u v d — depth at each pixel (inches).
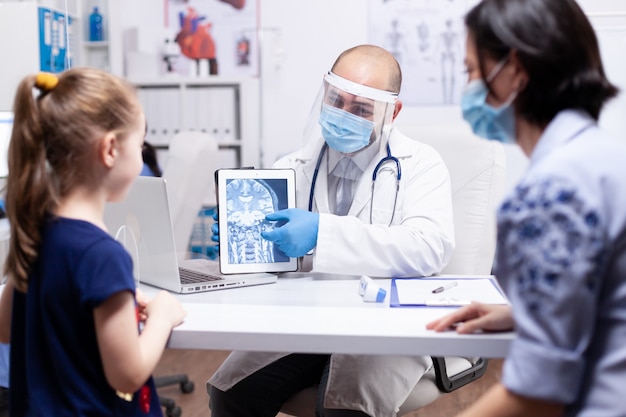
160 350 43.1
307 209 72.6
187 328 45.0
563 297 32.4
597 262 32.6
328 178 72.7
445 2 167.0
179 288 56.3
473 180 73.2
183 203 117.6
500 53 37.7
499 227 35.2
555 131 36.8
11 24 113.6
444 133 75.9
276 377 63.6
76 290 39.6
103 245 39.8
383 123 66.4
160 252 57.4
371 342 43.4
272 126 177.8
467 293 54.3
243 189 62.7
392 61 68.4
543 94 37.4
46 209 40.6
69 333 40.3
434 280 60.6
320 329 44.5
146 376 41.4
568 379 33.2
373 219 69.0
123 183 42.6
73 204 41.4
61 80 41.1
